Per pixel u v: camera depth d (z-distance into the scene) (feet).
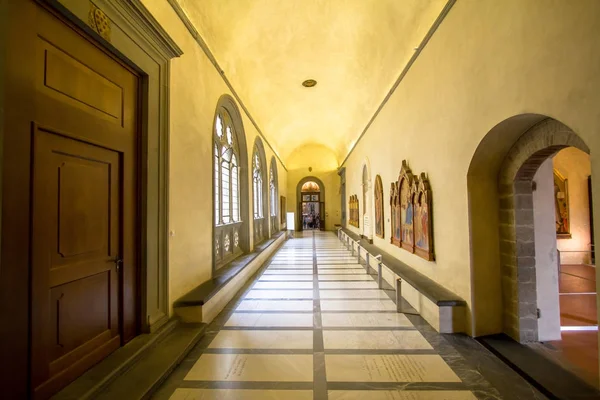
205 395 8.41
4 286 6.20
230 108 22.81
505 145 11.09
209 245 16.89
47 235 7.29
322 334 12.66
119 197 10.04
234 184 26.02
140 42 10.51
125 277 10.21
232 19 17.63
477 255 11.95
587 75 6.64
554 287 11.44
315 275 24.59
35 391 6.84
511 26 9.10
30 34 6.82
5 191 6.23
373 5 18.04
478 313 11.98
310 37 22.74
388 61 21.15
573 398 7.85
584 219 28.19
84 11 8.00
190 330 12.10
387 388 8.70
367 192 34.65
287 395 8.39
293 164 68.95
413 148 17.71
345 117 40.01
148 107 11.12
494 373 9.50
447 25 13.21
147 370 9.07
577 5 6.86
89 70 8.64
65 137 7.87
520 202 11.28
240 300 17.72
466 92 11.76
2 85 6.16
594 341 11.37
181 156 13.51
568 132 8.68
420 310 14.87
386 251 24.97
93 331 8.78
